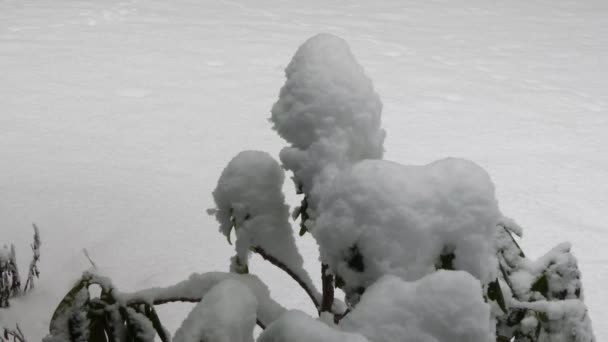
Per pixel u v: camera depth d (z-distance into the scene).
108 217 3.23
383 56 7.44
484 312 0.66
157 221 3.21
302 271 1.16
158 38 7.57
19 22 7.98
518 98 6.12
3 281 2.50
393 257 0.78
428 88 6.23
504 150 4.67
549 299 1.17
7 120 4.66
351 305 0.86
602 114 5.80
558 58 8.04
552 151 4.70
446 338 0.67
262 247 1.14
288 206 1.15
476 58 7.76
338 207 0.81
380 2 11.35
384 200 0.79
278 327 0.72
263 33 8.16
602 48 8.67
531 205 3.70
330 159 1.00
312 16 9.72
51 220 3.16
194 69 6.35
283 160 1.04
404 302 0.69
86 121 4.73
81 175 3.75
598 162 4.52
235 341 0.84
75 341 0.94
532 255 3.10
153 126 4.71
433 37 8.82
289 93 1.04
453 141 4.80
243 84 5.94
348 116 1.01
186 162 4.09
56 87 5.50
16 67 6.02
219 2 10.33
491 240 0.84
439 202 0.81
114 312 0.96
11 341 2.18
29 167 3.83
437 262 0.83
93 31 7.73
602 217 3.59
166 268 2.78
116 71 6.11
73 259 2.82
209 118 4.97
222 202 1.15
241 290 0.89
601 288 2.80
